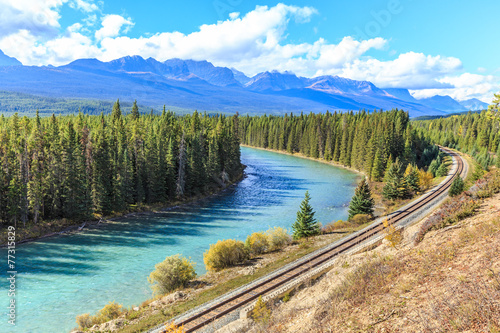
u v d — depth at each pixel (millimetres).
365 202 56594
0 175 54000
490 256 14359
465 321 10133
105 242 50688
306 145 185250
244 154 192000
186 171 86688
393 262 18078
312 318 15438
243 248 39938
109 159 69625
